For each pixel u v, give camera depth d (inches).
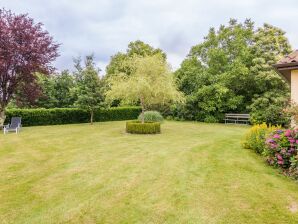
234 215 138.0
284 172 212.7
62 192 174.1
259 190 173.8
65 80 953.5
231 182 191.5
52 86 920.3
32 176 211.5
